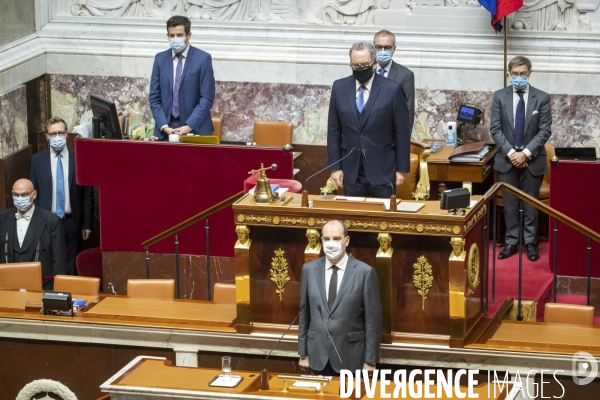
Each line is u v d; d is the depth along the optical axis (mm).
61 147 13633
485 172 13000
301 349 9391
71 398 10609
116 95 15344
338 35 14656
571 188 11750
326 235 9031
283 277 9789
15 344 10641
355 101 10602
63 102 15461
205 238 12336
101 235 12609
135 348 10375
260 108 14914
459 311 9312
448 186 13305
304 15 14797
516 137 12625
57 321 10391
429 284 9422
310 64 14656
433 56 14273
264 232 9773
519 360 9305
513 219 12586
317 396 8391
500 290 11500
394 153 10742
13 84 14648
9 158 14414
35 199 13688
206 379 8773
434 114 14391
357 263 9242
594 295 11844
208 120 13078
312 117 14773
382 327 9508
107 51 15227
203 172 12195
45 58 15359
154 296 10953
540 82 14039
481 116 13969
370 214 9312
